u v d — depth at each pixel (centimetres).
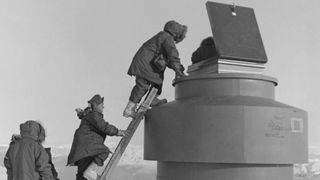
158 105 473
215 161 404
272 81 461
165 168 453
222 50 452
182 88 470
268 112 412
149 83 469
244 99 426
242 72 460
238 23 480
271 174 416
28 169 452
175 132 426
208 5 483
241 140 402
